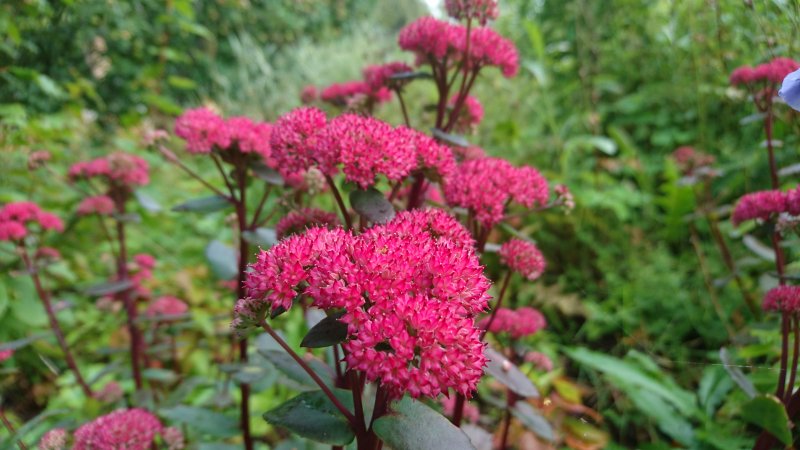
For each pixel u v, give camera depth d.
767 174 0.47
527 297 0.59
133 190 0.47
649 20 0.76
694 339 0.47
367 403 0.22
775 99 0.33
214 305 0.59
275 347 0.32
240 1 1.38
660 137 0.70
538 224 0.65
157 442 0.39
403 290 0.17
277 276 0.18
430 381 0.15
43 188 0.66
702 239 0.55
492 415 0.45
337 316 0.18
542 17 0.96
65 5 0.81
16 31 0.65
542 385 0.45
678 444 0.34
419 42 0.33
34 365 0.52
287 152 0.24
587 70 0.81
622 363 0.39
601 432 0.38
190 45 1.24
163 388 0.47
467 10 0.31
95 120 0.96
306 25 1.62
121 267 0.46
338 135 0.23
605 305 0.55
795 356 0.25
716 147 0.57
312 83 1.00
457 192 0.27
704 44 0.54
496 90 0.83
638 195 0.65
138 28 1.01
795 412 0.24
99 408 0.40
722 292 0.46
